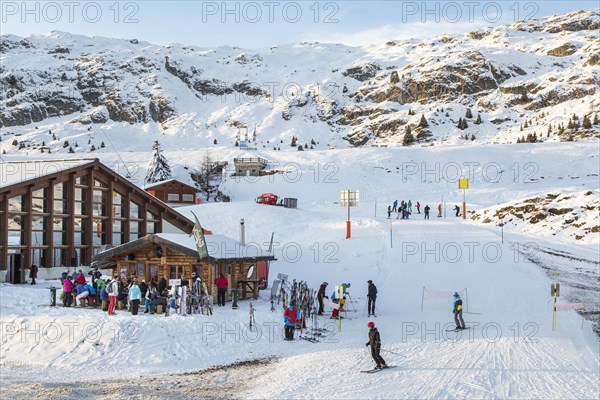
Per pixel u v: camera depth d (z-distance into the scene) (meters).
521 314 31.41
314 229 59.59
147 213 51.91
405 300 35.53
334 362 22.86
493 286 37.28
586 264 43.78
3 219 39.38
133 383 20.47
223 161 135.50
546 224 59.03
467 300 34.75
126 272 33.28
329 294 37.88
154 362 23.12
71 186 44.62
